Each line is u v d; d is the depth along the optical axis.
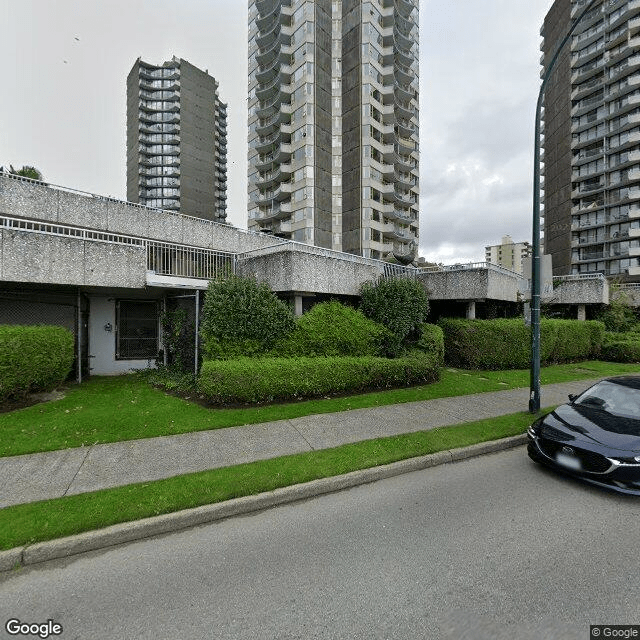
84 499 3.98
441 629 2.44
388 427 6.59
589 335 17.42
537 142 7.91
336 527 3.71
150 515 3.72
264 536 3.56
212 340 8.73
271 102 51.19
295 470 4.74
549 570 3.02
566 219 55.16
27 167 17.81
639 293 24.23
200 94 80.50
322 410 7.52
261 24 51.78
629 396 5.65
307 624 2.48
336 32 48.59
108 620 2.54
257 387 7.82
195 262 11.55
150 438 5.90
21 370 7.13
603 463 4.34
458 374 12.20
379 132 47.56
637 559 3.17
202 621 2.52
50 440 5.68
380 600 2.69
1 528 3.42
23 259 7.86
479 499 4.29
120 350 11.88
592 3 7.11
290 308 10.07
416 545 3.38
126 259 9.35
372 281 12.15
